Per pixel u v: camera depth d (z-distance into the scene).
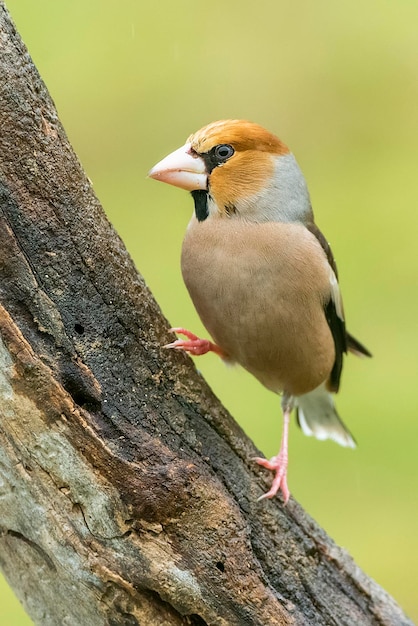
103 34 17.23
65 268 6.97
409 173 16.58
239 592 7.33
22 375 6.69
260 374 9.41
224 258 8.66
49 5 17.25
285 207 8.93
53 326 6.89
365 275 15.05
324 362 9.37
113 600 7.05
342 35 17.97
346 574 8.52
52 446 6.82
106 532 6.96
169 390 7.48
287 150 9.14
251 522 7.95
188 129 16.69
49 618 7.41
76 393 6.99
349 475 13.16
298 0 18.05
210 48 17.52
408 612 11.92
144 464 7.13
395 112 17.39
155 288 14.21
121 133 16.52
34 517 6.97
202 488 7.25
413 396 13.85
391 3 18.28
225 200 8.77
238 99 17.09
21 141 6.77
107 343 7.16
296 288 8.70
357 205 16.05
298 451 13.22
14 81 6.71
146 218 15.30
